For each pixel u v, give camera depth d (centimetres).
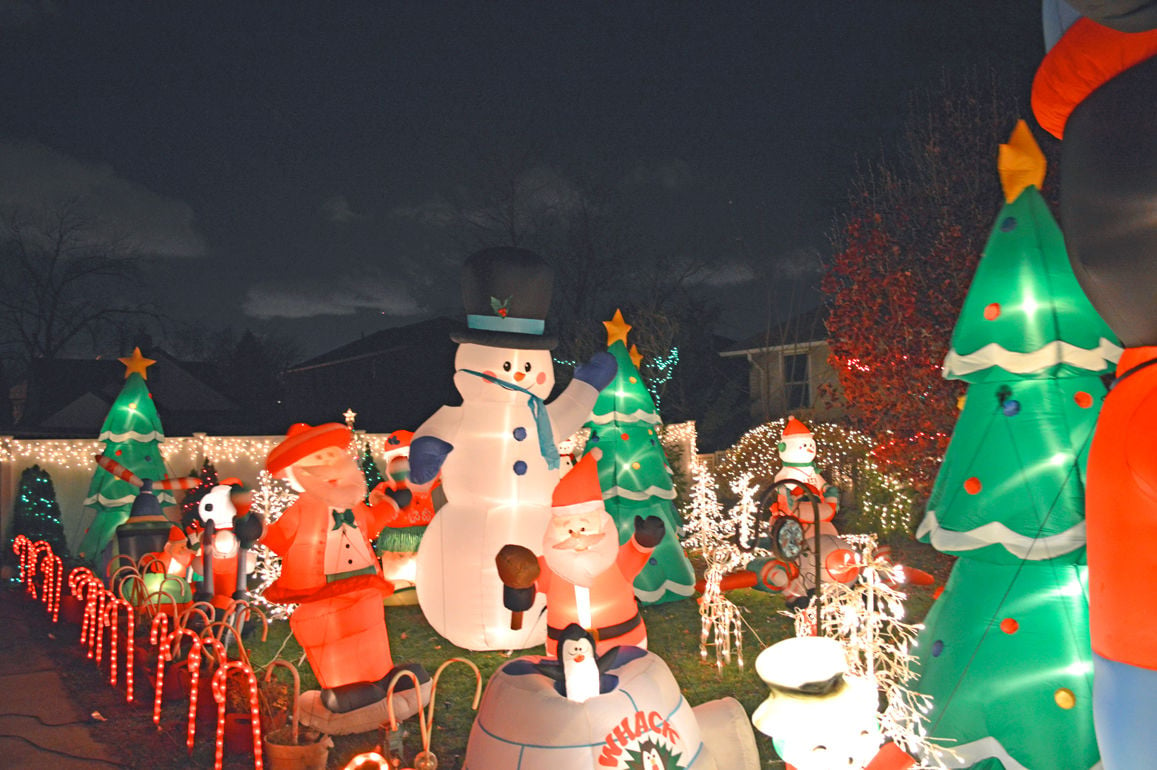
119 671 814
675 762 439
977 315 505
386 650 646
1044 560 479
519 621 510
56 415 3269
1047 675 467
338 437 675
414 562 1041
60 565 1063
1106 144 326
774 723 362
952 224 1290
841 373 1350
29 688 775
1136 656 334
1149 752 329
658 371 2930
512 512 822
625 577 651
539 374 848
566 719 428
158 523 1039
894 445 1258
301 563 655
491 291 830
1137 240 321
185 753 603
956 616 510
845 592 636
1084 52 332
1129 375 354
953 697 491
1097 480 356
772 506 942
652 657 487
